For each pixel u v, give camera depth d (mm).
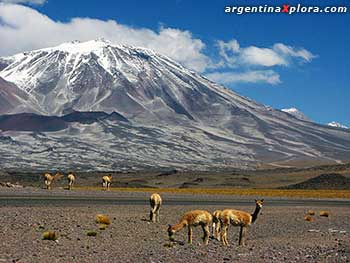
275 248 29031
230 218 30391
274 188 191375
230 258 24516
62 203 55375
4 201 55031
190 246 29312
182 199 73500
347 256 25359
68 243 28906
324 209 64188
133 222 40156
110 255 25266
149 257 24609
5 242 27969
